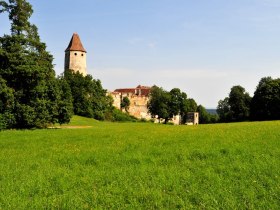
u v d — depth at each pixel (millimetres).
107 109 128625
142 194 10922
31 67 48594
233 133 29938
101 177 13570
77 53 147500
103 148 22250
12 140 29281
